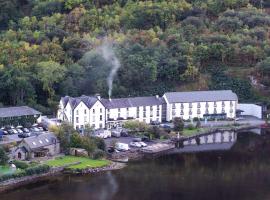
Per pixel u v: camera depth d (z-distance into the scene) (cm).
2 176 14012
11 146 16525
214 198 13312
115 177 14862
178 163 16375
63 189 13762
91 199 13075
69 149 16700
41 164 15250
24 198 13038
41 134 16925
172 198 13275
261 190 13925
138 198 13225
